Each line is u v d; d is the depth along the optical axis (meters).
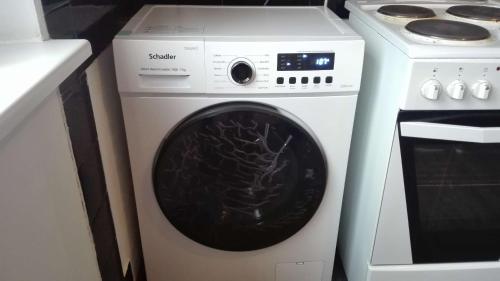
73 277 0.87
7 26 0.79
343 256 1.51
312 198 1.19
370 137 1.20
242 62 0.99
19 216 0.64
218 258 1.29
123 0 1.28
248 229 1.22
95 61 1.02
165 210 1.17
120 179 1.24
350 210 1.41
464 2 1.35
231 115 1.05
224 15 1.26
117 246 1.20
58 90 0.79
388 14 1.17
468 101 0.98
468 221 1.20
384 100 1.09
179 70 1.00
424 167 1.09
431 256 1.22
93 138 0.99
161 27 1.09
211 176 1.16
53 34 0.84
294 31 1.08
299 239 1.28
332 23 1.17
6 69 0.67
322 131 1.11
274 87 1.03
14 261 0.62
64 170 0.83
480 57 0.94
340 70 1.03
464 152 1.07
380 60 1.12
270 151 1.12
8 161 0.61
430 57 0.93
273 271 1.33
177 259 1.29
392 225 1.16
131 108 1.05
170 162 1.11
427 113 1.00
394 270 1.23
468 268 1.24
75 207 0.89
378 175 1.14
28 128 0.67
